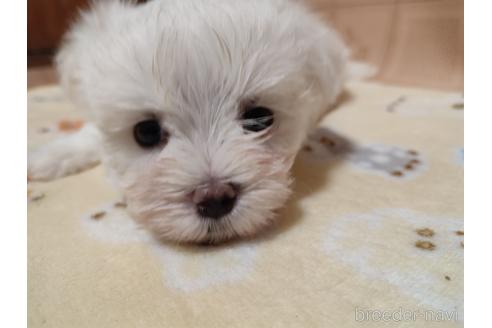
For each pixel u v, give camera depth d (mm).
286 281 107
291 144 150
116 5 167
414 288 102
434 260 111
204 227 120
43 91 338
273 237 127
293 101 144
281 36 139
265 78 130
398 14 332
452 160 171
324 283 106
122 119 134
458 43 299
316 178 163
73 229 138
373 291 102
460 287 101
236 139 127
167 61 123
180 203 120
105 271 116
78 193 165
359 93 282
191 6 140
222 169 120
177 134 130
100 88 132
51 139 224
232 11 137
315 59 161
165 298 104
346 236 125
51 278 113
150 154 137
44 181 180
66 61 168
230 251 122
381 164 172
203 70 125
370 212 137
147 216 125
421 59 317
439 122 213
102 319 98
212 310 99
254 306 99
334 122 224
